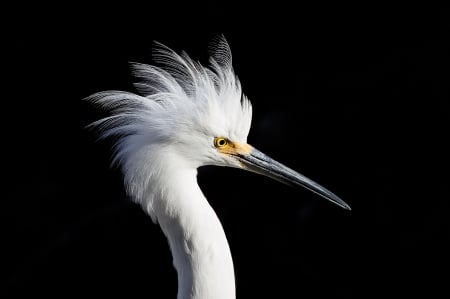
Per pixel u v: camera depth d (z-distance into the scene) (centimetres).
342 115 1158
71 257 1102
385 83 1172
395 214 1053
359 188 1084
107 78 1291
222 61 602
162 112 532
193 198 527
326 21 1295
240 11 1305
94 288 1061
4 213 1223
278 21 1302
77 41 1321
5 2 1331
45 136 1309
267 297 1011
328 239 1066
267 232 1091
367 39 1263
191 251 521
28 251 1162
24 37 1331
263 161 585
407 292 999
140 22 1309
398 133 1112
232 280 532
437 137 1090
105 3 1323
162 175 526
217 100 554
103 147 1280
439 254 1010
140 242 1112
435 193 1051
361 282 1020
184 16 1302
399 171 1081
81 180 1262
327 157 1121
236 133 566
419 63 1171
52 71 1318
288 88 1251
